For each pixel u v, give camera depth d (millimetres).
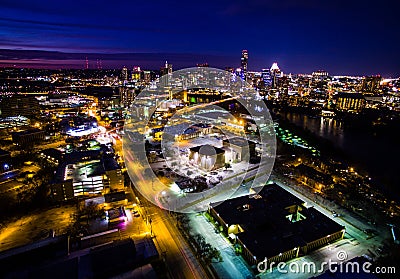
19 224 98562
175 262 80062
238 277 74812
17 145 187000
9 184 129875
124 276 70188
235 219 93875
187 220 100438
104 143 185000
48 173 134875
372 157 187500
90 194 119188
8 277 70125
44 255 79188
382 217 100812
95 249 80562
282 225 90750
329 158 163625
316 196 115500
